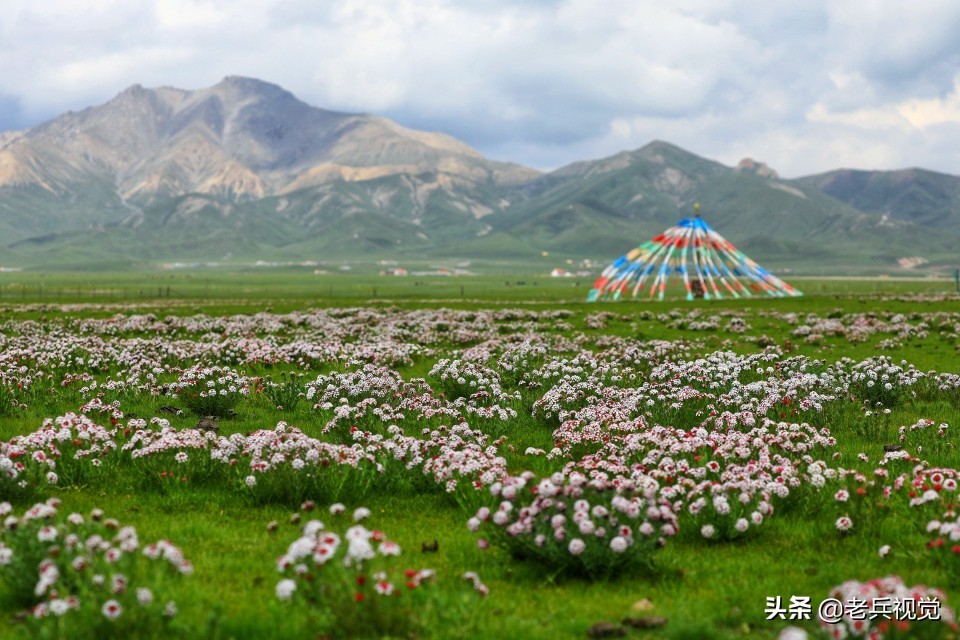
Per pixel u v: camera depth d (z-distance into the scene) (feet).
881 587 26.96
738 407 68.59
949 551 34.60
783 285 362.12
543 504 34.88
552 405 67.82
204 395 70.95
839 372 84.79
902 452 51.16
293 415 71.87
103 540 33.78
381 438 54.08
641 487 39.65
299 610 29.35
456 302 276.82
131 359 94.99
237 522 42.45
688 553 38.42
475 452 48.67
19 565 30.53
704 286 351.25
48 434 49.01
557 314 193.57
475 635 28.60
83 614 27.04
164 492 47.09
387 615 27.68
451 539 40.19
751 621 30.60
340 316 189.57
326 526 41.47
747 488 40.45
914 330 141.18
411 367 102.94
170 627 27.76
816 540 40.16
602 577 34.60
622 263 381.81
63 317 184.14
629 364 100.48
